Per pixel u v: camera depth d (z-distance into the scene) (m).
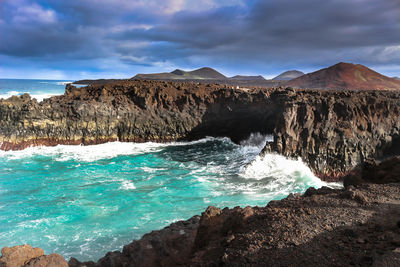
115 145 36.12
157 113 38.06
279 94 32.94
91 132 35.84
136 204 18.20
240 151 33.19
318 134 25.42
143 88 39.97
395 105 26.34
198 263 6.07
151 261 7.42
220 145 36.41
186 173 25.14
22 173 24.83
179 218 16.12
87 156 31.02
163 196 19.56
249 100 35.72
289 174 23.98
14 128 33.09
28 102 33.78
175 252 7.96
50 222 15.80
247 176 24.00
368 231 6.20
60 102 36.53
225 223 8.02
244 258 5.50
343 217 7.12
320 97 27.84
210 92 39.53
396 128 26.17
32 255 7.20
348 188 10.12
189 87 41.12
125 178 23.59
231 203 18.23
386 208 7.69
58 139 34.81
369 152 25.45
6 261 6.68
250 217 7.93
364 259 4.90
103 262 7.99
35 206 17.95
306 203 8.55
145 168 26.70
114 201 18.72
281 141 26.03
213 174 24.89
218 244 6.93
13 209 17.52
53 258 6.87
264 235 6.39
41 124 33.84
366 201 8.26
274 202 9.66
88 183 22.31
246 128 37.47
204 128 38.84
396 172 12.49
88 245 13.45
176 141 38.22
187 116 38.22
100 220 16.02
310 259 5.21
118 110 36.81
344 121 25.58
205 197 19.36
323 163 25.16
